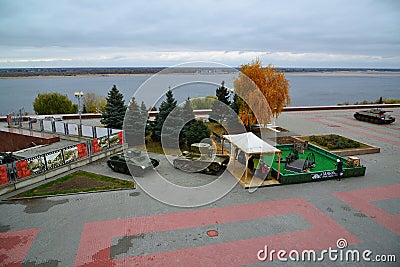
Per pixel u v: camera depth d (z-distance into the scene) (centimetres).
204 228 967
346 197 1195
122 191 1249
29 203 1140
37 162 1340
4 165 1210
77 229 960
